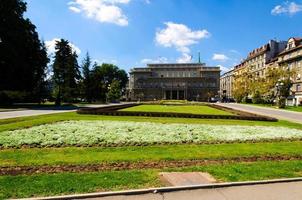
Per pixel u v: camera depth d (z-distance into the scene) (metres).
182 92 141.75
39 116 27.86
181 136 15.77
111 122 22.23
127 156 10.73
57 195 6.63
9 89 52.44
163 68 144.00
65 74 75.75
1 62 47.81
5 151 11.30
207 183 7.76
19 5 53.12
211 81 139.62
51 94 74.19
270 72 73.50
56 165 9.26
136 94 142.25
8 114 31.30
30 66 52.81
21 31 51.06
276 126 23.05
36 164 9.30
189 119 27.34
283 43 100.94
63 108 48.75
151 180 7.84
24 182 7.38
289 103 80.38
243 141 15.20
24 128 17.80
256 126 22.28
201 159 10.66
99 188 7.14
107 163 9.67
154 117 28.92
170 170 8.93
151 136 15.41
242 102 100.06
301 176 8.63
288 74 70.62
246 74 100.62
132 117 28.19
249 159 10.86
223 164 9.90
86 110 33.09
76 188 7.06
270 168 9.40
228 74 150.75
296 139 16.38
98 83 101.31
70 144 12.91
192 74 142.88
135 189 7.14
